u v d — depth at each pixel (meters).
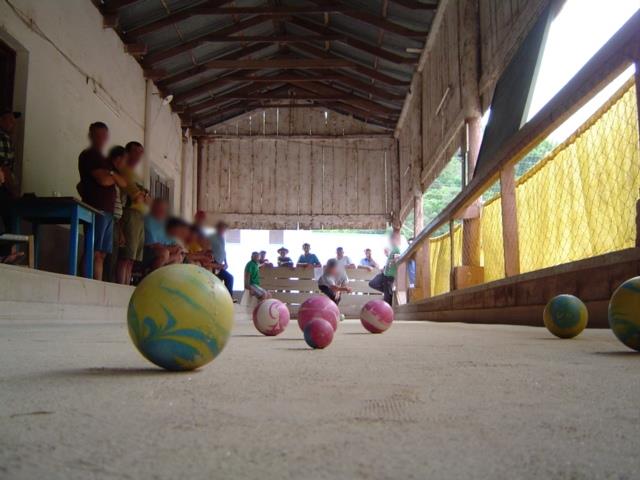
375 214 17.88
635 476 0.64
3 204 5.94
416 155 14.17
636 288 2.20
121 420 0.92
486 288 6.49
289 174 18.05
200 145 17.95
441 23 11.37
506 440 0.80
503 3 8.24
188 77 13.57
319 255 25.33
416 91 13.80
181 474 0.63
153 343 1.50
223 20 12.27
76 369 1.63
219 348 1.55
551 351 2.32
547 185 5.79
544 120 4.54
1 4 7.02
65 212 6.05
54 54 8.38
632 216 4.20
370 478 0.62
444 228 10.54
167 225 7.84
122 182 6.90
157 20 11.12
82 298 5.97
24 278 4.80
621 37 3.53
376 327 3.90
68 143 8.88
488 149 8.08
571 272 4.44
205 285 1.55
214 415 0.97
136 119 12.05
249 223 17.84
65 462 0.68
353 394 1.20
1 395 1.17
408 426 0.89
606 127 4.59
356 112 17.09
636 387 1.31
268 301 3.69
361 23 12.41
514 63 7.61
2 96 7.51
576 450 0.74
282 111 18.12
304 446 0.76
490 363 1.85
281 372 1.58
